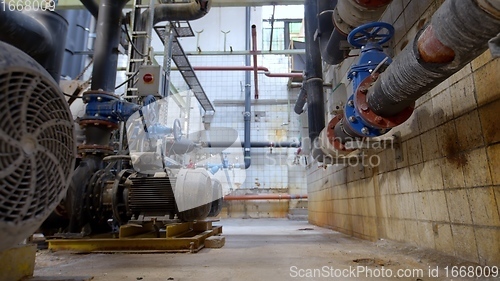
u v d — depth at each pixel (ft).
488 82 4.59
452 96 5.43
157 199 8.13
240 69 24.63
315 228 14.92
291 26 29.63
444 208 5.68
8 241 2.32
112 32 10.06
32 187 2.43
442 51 3.46
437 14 3.26
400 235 7.39
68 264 5.95
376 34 6.73
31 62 2.47
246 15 28.14
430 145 6.13
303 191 26.17
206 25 27.91
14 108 2.31
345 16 7.40
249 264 5.84
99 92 8.94
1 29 9.59
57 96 2.71
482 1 2.57
